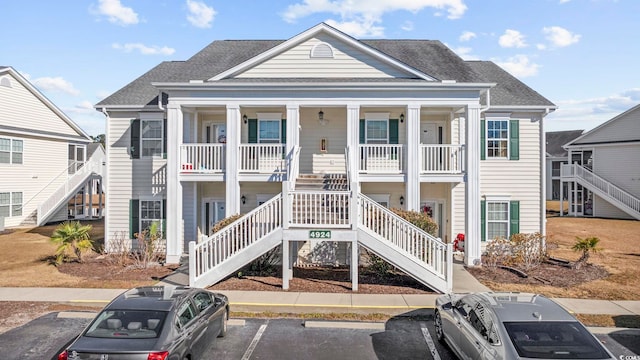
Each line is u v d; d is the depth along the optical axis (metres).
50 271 14.00
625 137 31.52
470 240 14.85
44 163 28.05
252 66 15.99
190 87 14.95
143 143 17.77
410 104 14.93
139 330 6.16
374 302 10.54
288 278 11.89
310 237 11.84
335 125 17.39
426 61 17.81
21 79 26.05
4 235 22.33
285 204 11.91
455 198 17.12
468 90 14.80
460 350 7.13
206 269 12.03
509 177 17.41
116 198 17.83
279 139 17.16
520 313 6.30
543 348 5.60
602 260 15.93
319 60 15.93
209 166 15.89
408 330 9.09
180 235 15.41
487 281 12.74
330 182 15.20
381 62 15.79
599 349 5.61
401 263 11.70
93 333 6.14
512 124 17.36
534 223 17.41
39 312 10.12
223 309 8.62
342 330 9.09
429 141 17.81
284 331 9.03
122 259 15.15
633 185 31.11
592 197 32.84
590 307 10.27
